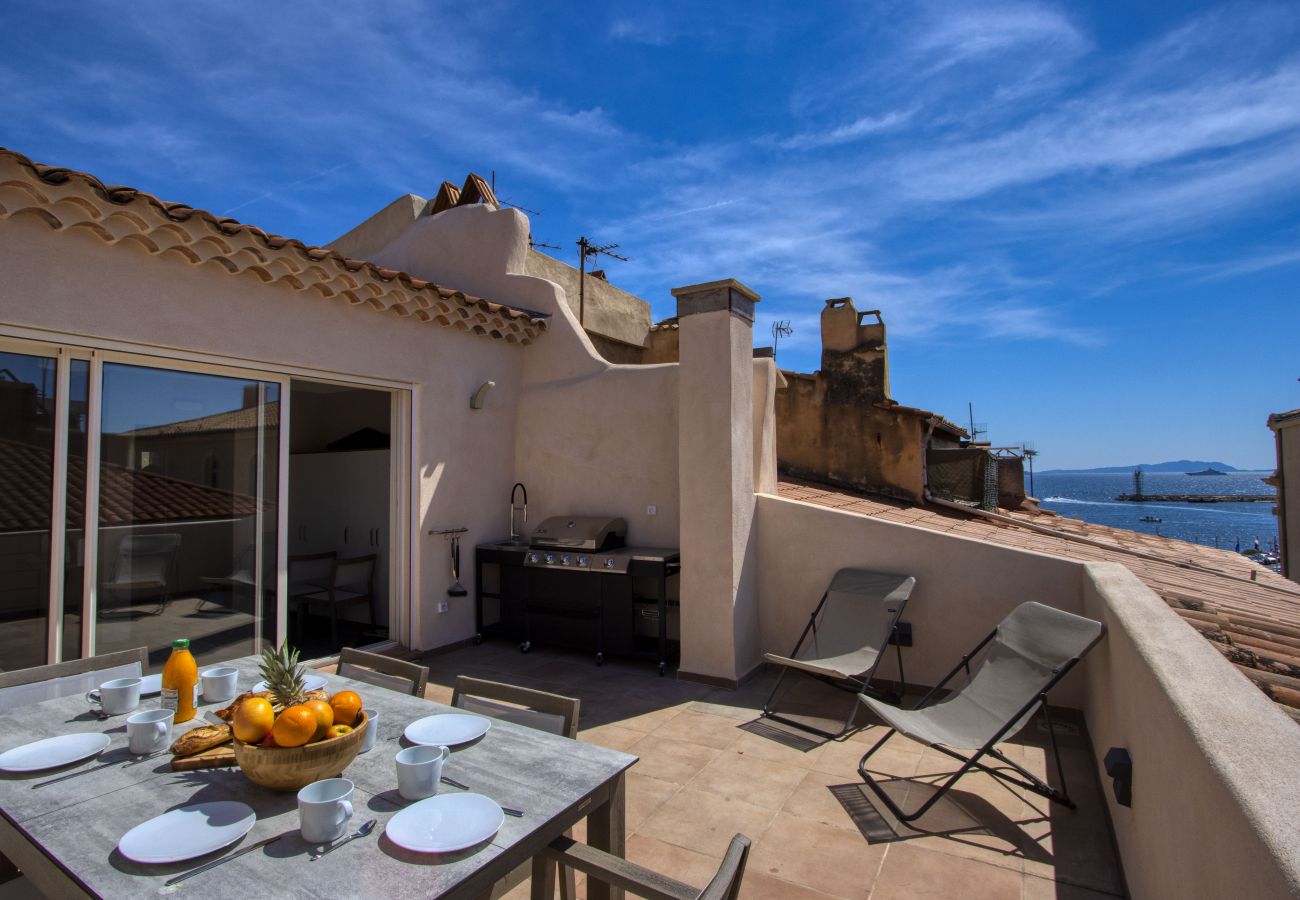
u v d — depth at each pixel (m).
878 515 7.66
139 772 1.99
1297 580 9.90
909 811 3.26
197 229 4.02
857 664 4.42
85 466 3.88
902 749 4.02
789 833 3.07
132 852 1.52
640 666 5.62
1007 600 4.67
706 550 5.20
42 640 3.71
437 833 1.61
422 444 5.74
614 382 6.28
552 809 1.76
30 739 2.23
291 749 1.76
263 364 4.64
